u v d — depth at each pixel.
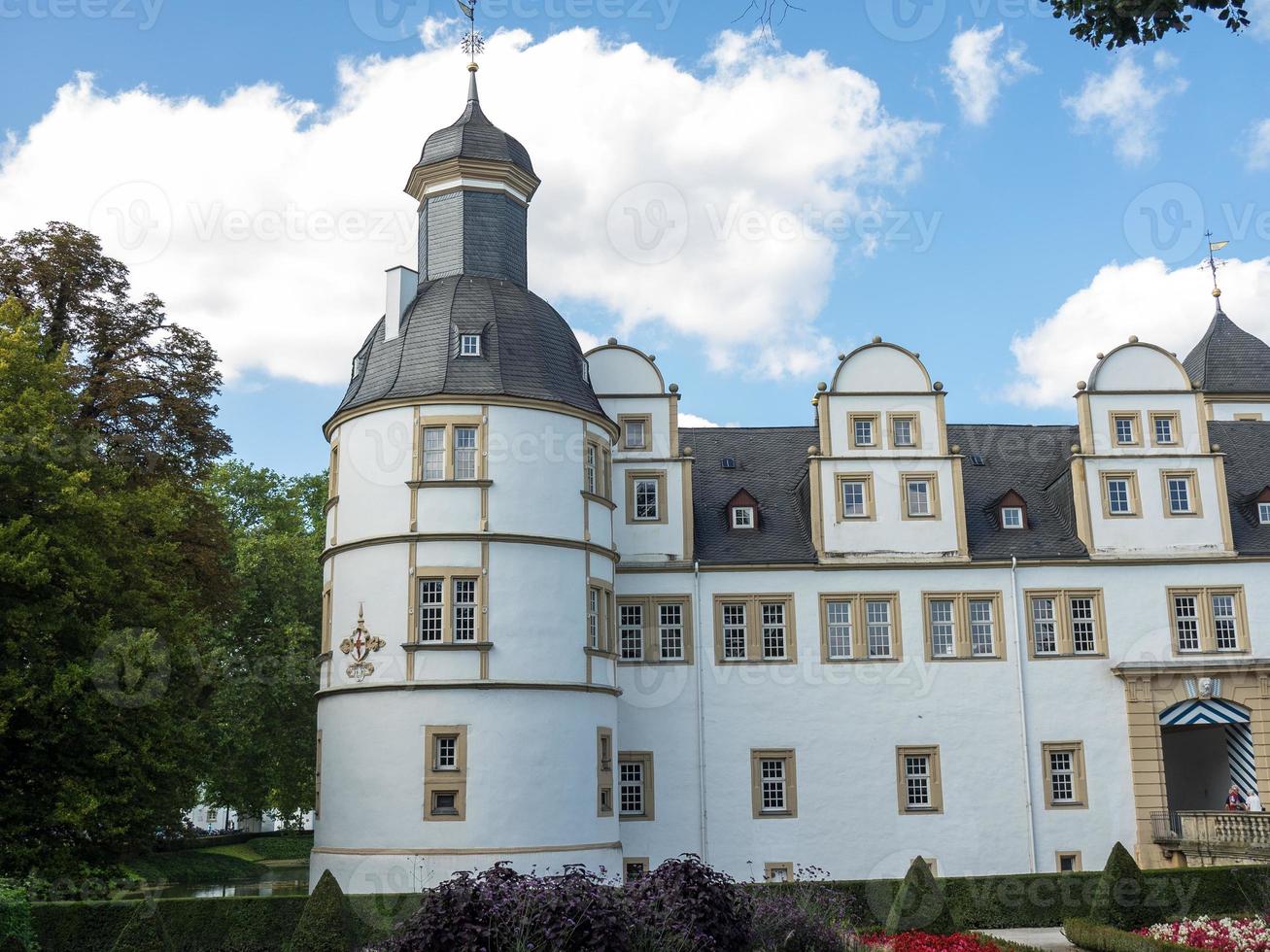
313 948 25.41
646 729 38.62
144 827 29.58
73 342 37.94
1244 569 40.81
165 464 38.44
